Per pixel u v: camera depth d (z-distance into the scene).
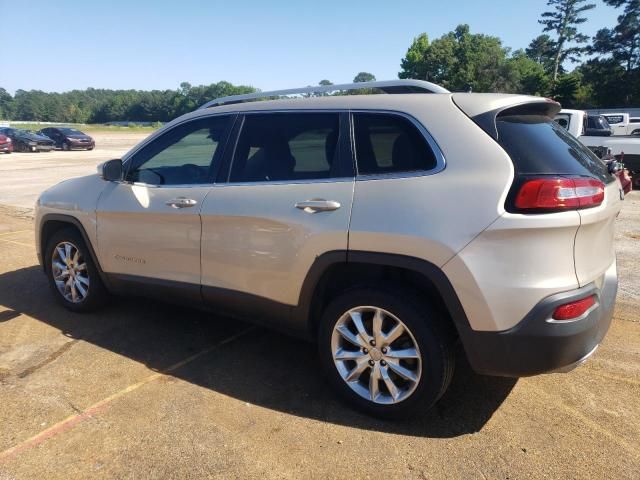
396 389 2.84
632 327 4.20
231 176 3.43
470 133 2.67
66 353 3.74
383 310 2.80
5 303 4.77
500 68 68.12
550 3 82.75
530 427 2.86
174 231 3.63
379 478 2.45
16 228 8.27
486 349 2.56
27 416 2.92
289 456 2.61
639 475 2.46
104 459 2.57
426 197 2.65
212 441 2.72
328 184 2.98
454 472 2.49
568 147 2.86
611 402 3.10
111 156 26.17
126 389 3.23
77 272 4.44
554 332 2.45
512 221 2.44
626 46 66.00
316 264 2.96
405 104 2.90
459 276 2.54
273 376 3.44
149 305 4.74
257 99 3.58
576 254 2.54
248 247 3.26
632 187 12.66
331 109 3.12
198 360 3.66
